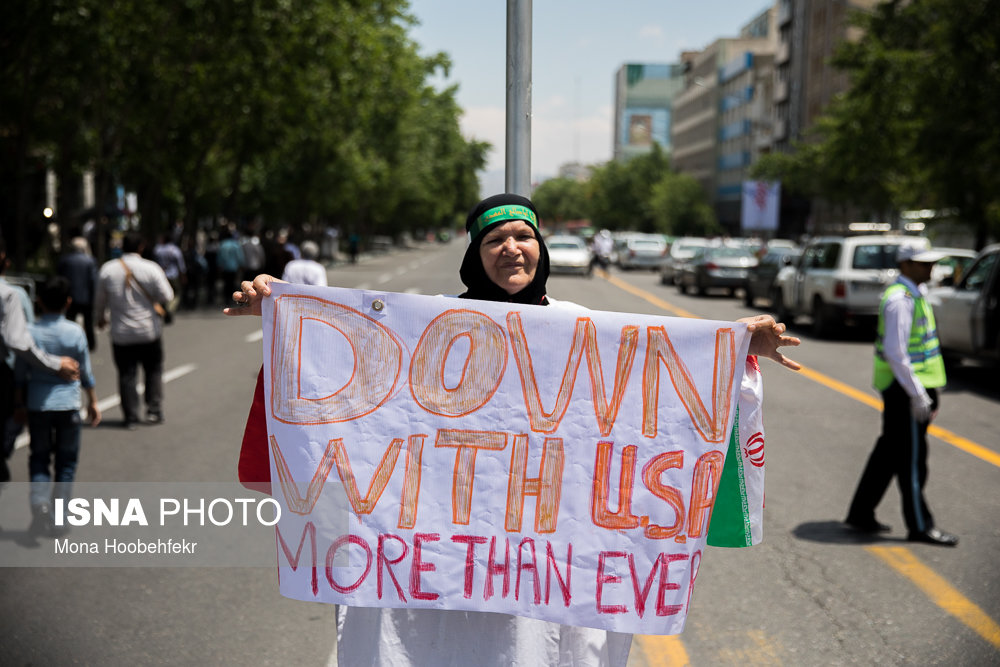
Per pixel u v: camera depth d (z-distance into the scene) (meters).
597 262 43.62
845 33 76.75
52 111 25.56
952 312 14.94
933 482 8.24
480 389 2.71
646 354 2.73
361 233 73.38
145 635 4.82
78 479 7.97
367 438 2.69
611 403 2.73
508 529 2.69
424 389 2.70
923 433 6.49
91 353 16.86
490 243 2.74
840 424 10.84
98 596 5.36
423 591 2.67
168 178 32.12
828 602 5.36
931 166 25.94
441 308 2.71
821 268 21.12
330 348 2.70
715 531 2.83
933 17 28.22
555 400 2.71
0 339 6.28
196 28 27.64
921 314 6.50
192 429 10.11
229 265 25.12
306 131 35.62
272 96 30.84
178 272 21.36
